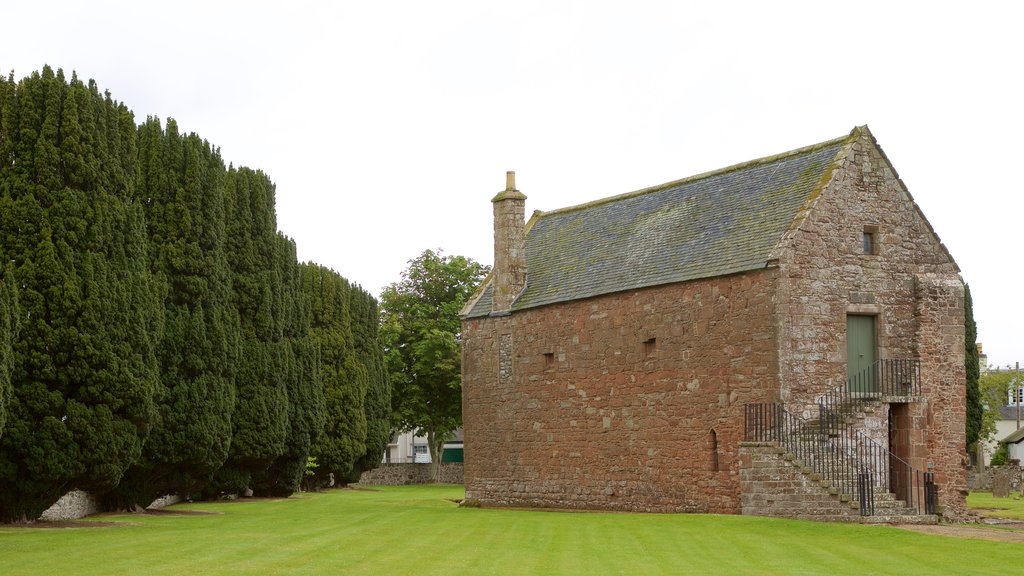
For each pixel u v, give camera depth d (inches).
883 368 1156.5
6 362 808.9
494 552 761.6
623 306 1294.3
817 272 1132.5
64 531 885.8
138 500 1174.3
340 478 2149.4
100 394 949.8
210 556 715.4
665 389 1230.3
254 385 1413.6
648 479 1246.9
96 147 996.6
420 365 2517.2
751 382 1125.7
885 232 1179.9
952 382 1185.4
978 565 720.3
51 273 932.6
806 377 1113.4
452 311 2568.9
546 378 1407.5
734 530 931.3
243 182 1454.2
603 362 1318.9
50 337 926.4
